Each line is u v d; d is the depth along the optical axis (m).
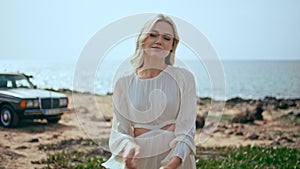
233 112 13.59
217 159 7.89
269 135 10.81
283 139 10.38
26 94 10.44
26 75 11.27
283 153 8.21
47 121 11.05
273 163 7.59
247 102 16.14
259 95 22.88
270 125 12.17
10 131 10.06
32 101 10.41
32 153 8.32
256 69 79.81
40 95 10.52
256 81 39.94
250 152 8.34
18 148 8.60
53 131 10.28
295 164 7.40
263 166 7.35
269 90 26.70
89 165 7.04
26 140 9.27
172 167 2.52
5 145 8.77
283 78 43.34
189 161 2.75
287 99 17.16
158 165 2.68
